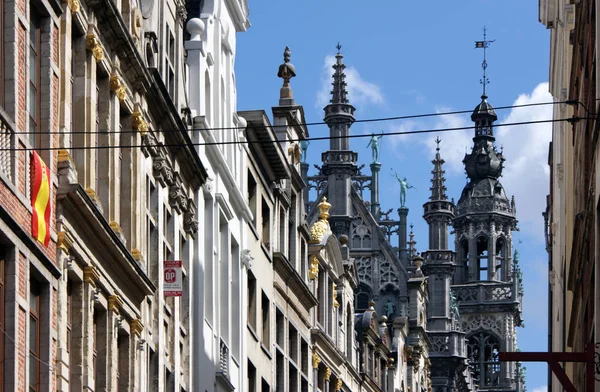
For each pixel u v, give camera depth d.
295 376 79.06
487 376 155.75
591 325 48.94
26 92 38.78
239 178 68.94
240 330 67.25
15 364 36.75
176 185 55.78
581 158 54.78
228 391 64.44
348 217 126.31
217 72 64.50
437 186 136.88
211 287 61.97
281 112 80.12
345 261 92.19
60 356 40.72
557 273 87.44
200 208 60.44
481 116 164.12
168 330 55.28
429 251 134.62
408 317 114.44
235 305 67.25
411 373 111.44
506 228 159.12
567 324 75.44
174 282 53.94
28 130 39.22
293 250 80.25
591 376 43.47
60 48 42.25
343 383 89.94
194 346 59.25
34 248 38.44
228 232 65.38
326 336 84.75
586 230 49.81
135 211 49.59
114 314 46.41
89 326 43.66
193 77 61.47
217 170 63.72
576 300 59.34
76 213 42.34
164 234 54.91
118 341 48.53
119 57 48.22
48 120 40.56
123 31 47.31
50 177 40.56
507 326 154.88
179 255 56.78
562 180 77.94
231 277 66.88
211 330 61.75
